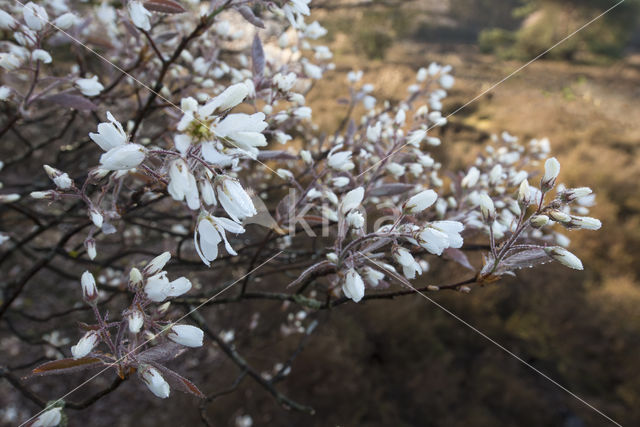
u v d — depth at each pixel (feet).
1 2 4.96
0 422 10.77
